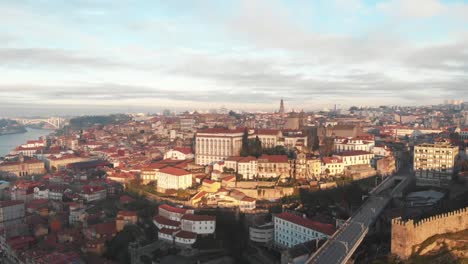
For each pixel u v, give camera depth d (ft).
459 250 547.49
